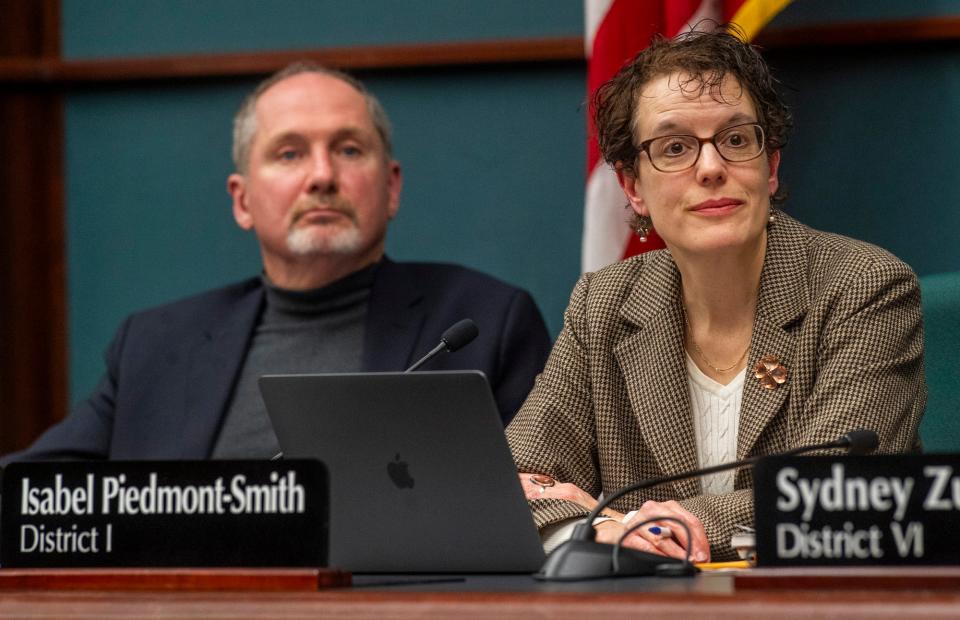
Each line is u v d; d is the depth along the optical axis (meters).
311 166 6.34
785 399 4.22
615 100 4.45
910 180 7.09
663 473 4.45
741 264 4.39
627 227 6.28
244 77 7.91
